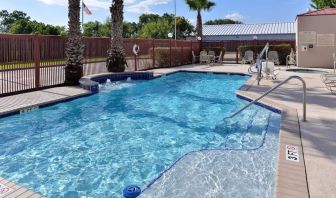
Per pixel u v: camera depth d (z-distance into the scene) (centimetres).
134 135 694
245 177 432
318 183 371
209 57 2256
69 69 1191
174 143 643
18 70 1017
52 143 635
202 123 785
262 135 675
